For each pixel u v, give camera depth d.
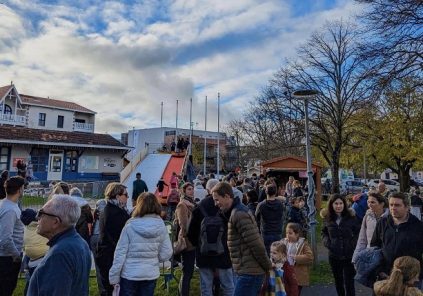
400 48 13.62
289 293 5.05
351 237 6.03
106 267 5.43
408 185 30.12
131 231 4.59
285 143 31.95
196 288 7.26
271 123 38.62
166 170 30.84
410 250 4.32
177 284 7.39
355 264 4.83
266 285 4.77
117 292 4.52
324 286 7.68
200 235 5.34
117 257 4.53
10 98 45.72
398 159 29.88
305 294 7.15
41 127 48.97
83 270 2.81
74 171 42.56
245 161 57.78
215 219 5.26
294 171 22.17
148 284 4.57
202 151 83.50
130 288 4.48
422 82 16.06
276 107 29.56
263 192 12.04
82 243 2.91
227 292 5.29
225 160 73.38
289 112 28.86
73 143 41.81
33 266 5.03
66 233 2.88
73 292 2.72
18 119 44.97
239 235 4.36
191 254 6.18
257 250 4.21
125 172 29.06
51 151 40.81
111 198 5.65
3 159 37.50
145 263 4.55
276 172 22.80
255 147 44.28
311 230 9.41
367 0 14.52
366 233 5.53
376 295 3.77
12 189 5.10
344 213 6.15
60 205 2.89
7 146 37.66
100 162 44.91
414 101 23.45
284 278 5.06
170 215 14.70
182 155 35.06
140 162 33.31
